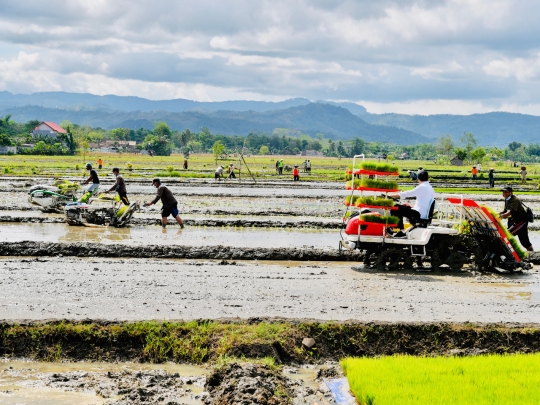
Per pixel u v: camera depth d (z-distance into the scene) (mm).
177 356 16172
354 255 28672
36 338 16297
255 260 28047
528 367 15078
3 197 54219
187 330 16828
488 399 12953
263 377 14406
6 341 16219
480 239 26922
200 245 29312
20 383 14414
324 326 17344
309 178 100125
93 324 16844
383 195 26875
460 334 17609
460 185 91688
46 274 22844
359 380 14078
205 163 177750
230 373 14336
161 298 19969
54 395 13797
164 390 14180
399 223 26734
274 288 22000
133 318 17594
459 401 12836
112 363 15898
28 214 41531
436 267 26250
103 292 20453
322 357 16703
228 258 28016
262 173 114750
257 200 58969
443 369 14883
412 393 13242
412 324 17766
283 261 28109
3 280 21688
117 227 36781
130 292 20578
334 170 141500
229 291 21281
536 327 18000
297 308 19375
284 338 16578
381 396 13086
